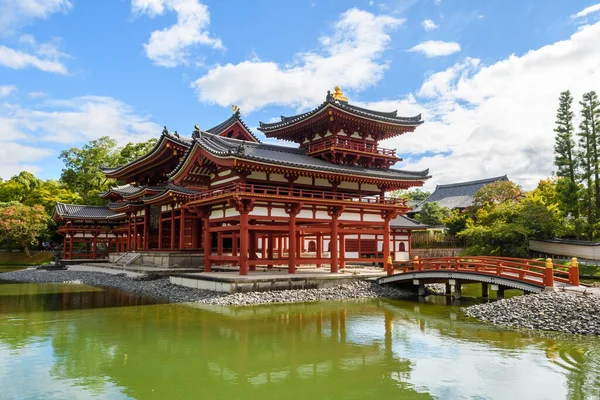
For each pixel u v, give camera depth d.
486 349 17.77
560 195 53.22
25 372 14.68
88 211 63.00
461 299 31.72
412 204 93.88
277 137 45.38
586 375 14.45
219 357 16.69
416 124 42.56
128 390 13.23
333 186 36.19
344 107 37.84
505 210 53.62
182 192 41.38
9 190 79.94
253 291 29.58
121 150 85.62
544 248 51.91
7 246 68.44
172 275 35.22
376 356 16.91
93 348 17.69
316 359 16.52
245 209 30.42
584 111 53.62
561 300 22.53
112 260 56.16
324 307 27.53
